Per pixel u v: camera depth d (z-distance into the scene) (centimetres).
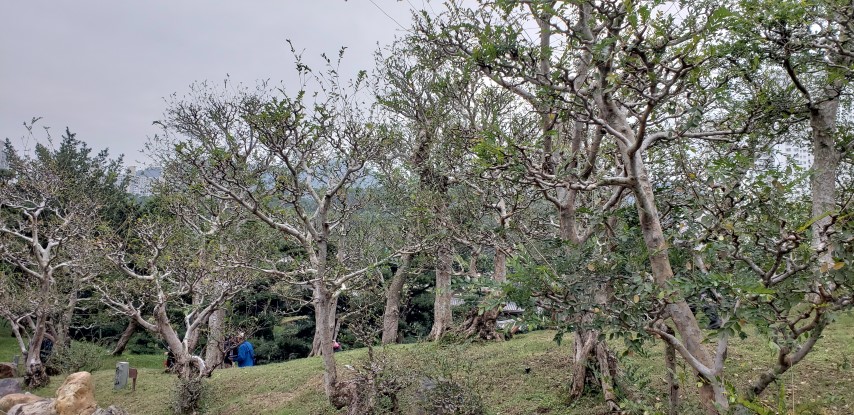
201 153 959
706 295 473
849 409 614
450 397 754
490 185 866
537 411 787
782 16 559
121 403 1302
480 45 624
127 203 2217
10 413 1133
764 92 611
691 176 478
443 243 997
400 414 802
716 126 677
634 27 458
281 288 1513
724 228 433
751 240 455
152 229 1364
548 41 739
